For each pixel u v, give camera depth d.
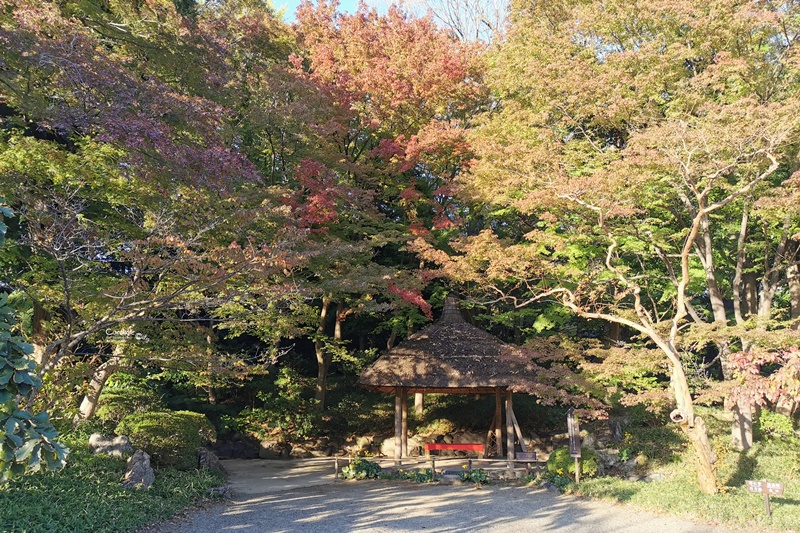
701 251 20.70
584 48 19.42
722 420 22.08
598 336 29.78
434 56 21.97
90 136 14.02
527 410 24.83
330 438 24.20
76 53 11.17
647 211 18.16
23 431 4.14
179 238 11.36
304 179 17.47
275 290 12.18
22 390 4.20
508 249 16.88
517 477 17.64
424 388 20.36
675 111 17.48
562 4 20.22
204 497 13.73
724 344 18.11
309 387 27.80
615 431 21.30
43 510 9.91
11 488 10.41
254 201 15.66
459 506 13.57
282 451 23.14
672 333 15.31
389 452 23.20
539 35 18.92
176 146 11.41
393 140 22.66
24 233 15.52
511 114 19.08
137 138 10.96
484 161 17.84
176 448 15.47
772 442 19.39
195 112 12.09
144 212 14.52
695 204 19.70
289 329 17.42
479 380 18.81
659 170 15.12
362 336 30.11
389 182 22.14
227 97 15.24
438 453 22.69
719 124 14.54
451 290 23.39
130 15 15.23
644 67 17.44
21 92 12.39
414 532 11.12
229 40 16.41
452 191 19.52
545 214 16.56
